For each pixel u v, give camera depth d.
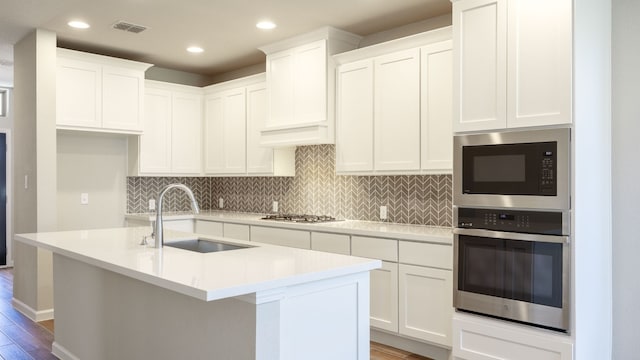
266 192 5.43
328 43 4.16
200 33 4.31
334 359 2.17
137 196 5.60
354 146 4.04
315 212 4.85
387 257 3.50
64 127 4.52
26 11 3.78
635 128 2.85
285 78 4.50
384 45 3.77
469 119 2.88
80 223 5.16
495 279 2.77
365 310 2.31
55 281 3.47
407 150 3.66
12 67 5.65
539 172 2.59
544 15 2.57
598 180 2.73
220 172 5.45
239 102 5.19
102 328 2.96
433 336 3.23
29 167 4.35
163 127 5.38
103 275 2.94
